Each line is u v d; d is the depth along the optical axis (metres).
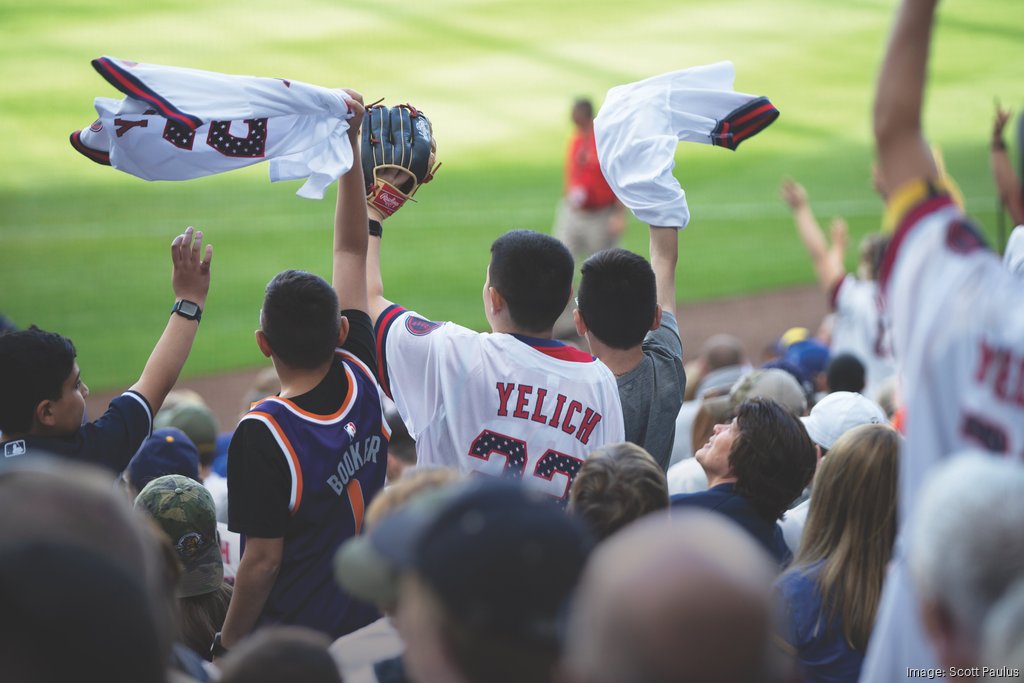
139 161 10.65
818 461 13.91
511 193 53.69
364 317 11.75
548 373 11.27
